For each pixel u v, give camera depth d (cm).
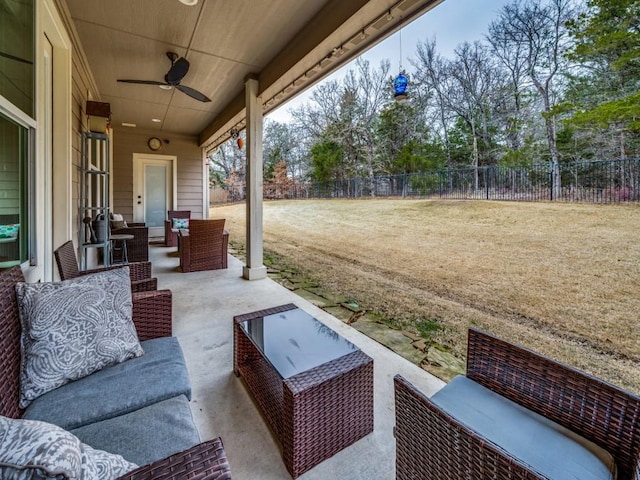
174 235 662
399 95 282
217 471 67
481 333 125
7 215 173
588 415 98
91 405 106
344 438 137
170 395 116
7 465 45
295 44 301
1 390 96
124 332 137
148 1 253
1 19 162
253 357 194
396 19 231
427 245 418
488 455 67
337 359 145
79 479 51
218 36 303
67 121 273
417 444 88
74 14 269
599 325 230
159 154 718
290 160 1102
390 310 308
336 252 531
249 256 414
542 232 302
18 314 116
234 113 480
